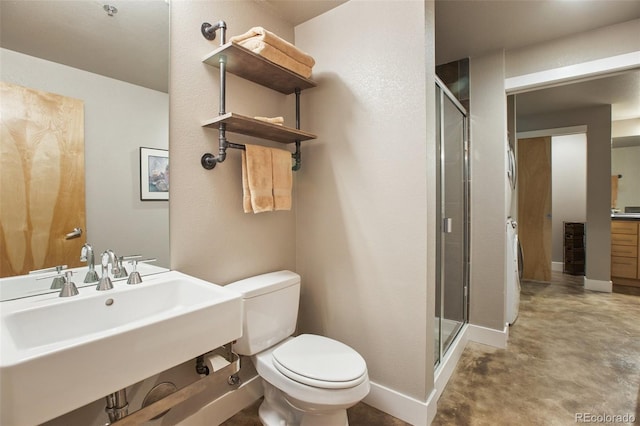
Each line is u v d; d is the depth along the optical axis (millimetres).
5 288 987
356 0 1696
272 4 1776
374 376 1648
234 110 1627
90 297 1033
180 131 1396
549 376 1903
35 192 1046
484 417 1538
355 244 1716
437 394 1633
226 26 1499
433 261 1549
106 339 744
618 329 2633
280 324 1573
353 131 1711
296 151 1879
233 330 1063
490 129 2352
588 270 3867
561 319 2871
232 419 1562
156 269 1328
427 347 1485
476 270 2420
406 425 1497
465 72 2434
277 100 1875
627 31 1935
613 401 1654
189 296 1220
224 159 1450
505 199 2312
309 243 1937
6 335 768
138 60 1276
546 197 4207
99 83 1182
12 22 1004
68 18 1117
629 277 3965
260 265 1776
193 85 1442
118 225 1229
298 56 1595
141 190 1288
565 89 3207
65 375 682
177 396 967
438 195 1885
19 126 1015
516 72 2291
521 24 1971
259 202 1534
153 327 833
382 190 1606
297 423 1417
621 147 4555
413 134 1497
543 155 4191
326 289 1855
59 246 1099
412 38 1494
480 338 2396
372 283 1652
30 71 1035
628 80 2994
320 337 1551
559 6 1787
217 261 1549
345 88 1740
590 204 3842
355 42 1698
